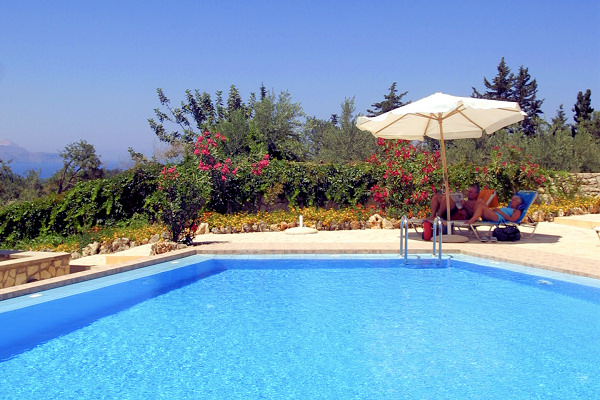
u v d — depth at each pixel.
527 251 9.89
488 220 11.73
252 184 16.33
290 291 7.82
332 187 16.66
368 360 5.12
